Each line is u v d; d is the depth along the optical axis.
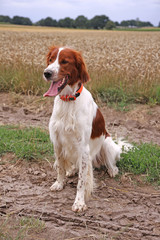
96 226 2.82
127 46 15.49
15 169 3.92
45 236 2.64
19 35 25.59
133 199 3.30
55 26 83.62
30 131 5.08
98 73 8.33
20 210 3.02
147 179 3.71
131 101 7.24
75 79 3.07
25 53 9.89
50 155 4.31
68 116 3.09
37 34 28.64
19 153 4.20
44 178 3.74
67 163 3.45
